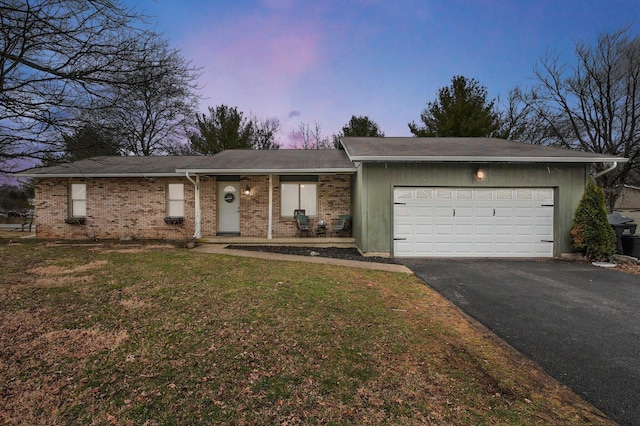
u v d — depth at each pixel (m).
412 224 8.89
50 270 6.44
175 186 11.96
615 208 16.14
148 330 3.54
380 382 2.64
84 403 2.29
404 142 11.57
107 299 4.60
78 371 2.71
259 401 2.35
